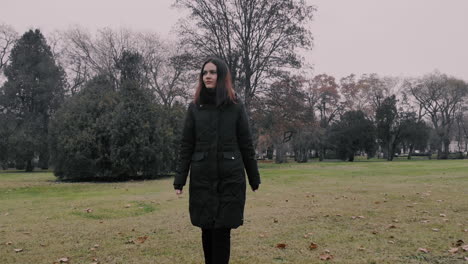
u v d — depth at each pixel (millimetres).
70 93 39094
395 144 49000
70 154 15812
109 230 5230
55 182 15633
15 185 13766
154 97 17969
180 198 8789
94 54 36688
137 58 34000
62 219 6105
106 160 16125
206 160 2945
